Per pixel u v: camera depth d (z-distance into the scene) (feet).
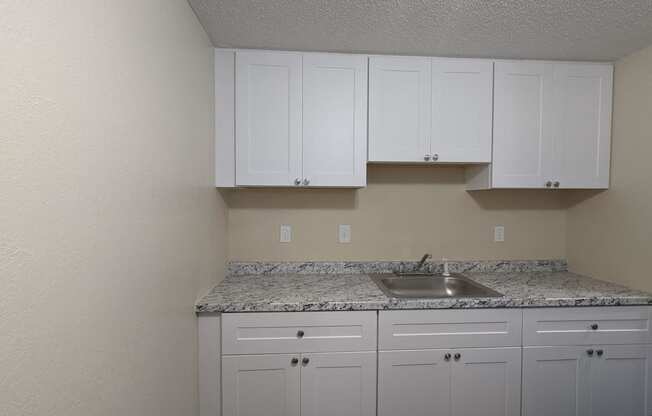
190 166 4.48
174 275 3.95
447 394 5.13
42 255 1.92
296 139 5.80
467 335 5.14
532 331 5.22
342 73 5.84
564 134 6.12
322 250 7.00
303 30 5.12
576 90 6.12
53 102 1.99
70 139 2.14
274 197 6.89
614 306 5.28
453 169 7.15
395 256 7.11
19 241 1.77
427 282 6.81
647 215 5.45
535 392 5.23
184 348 4.33
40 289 1.91
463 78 6.00
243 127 5.74
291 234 6.92
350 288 5.80
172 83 3.86
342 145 5.86
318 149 5.83
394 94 5.92
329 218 6.99
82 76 2.25
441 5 4.44
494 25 4.93
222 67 5.69
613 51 5.75
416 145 5.96
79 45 2.22
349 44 5.57
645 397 5.32
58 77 2.03
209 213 5.44
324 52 5.84
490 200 7.18
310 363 4.99
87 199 2.31
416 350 5.09
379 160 5.93
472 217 7.16
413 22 4.86
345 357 5.02
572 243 7.11
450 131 6.00
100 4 2.44
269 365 4.96
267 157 5.78
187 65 4.35
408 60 5.92
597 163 6.16
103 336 2.51
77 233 2.21
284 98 5.78
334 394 5.03
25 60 1.80
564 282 6.23
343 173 5.88
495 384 5.18
